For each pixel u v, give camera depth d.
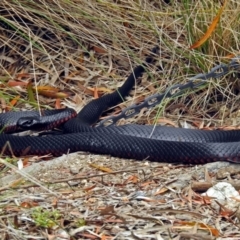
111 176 9.37
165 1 13.59
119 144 10.11
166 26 12.83
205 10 12.30
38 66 13.17
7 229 7.41
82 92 12.80
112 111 12.30
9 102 12.27
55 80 12.95
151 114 11.84
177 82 12.32
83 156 10.11
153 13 12.91
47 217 7.67
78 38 13.35
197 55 12.17
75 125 11.05
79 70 13.19
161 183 9.10
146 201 8.48
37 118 11.41
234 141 10.54
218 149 9.73
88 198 8.52
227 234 7.60
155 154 9.95
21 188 8.62
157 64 12.83
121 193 8.73
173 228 7.65
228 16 12.33
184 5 12.52
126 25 13.16
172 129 10.85
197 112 11.99
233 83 12.16
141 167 9.74
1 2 13.05
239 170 9.48
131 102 12.32
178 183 9.06
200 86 11.99
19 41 13.41
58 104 12.50
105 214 7.89
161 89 12.26
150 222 7.75
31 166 9.71
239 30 12.37
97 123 11.94
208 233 7.62
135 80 12.59
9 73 13.19
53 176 9.44
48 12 12.94
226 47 12.27
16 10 13.06
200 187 8.86
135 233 7.51
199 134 10.76
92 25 13.27
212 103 12.14
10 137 10.45
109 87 12.84
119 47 13.20
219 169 9.55
